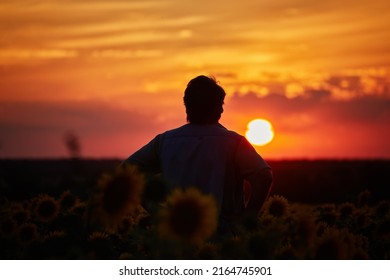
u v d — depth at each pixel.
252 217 4.52
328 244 4.37
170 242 4.02
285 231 4.53
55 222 5.76
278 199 5.79
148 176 4.14
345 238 4.84
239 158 6.21
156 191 4.09
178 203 3.82
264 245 4.24
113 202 3.97
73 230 5.67
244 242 4.30
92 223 4.38
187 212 3.80
